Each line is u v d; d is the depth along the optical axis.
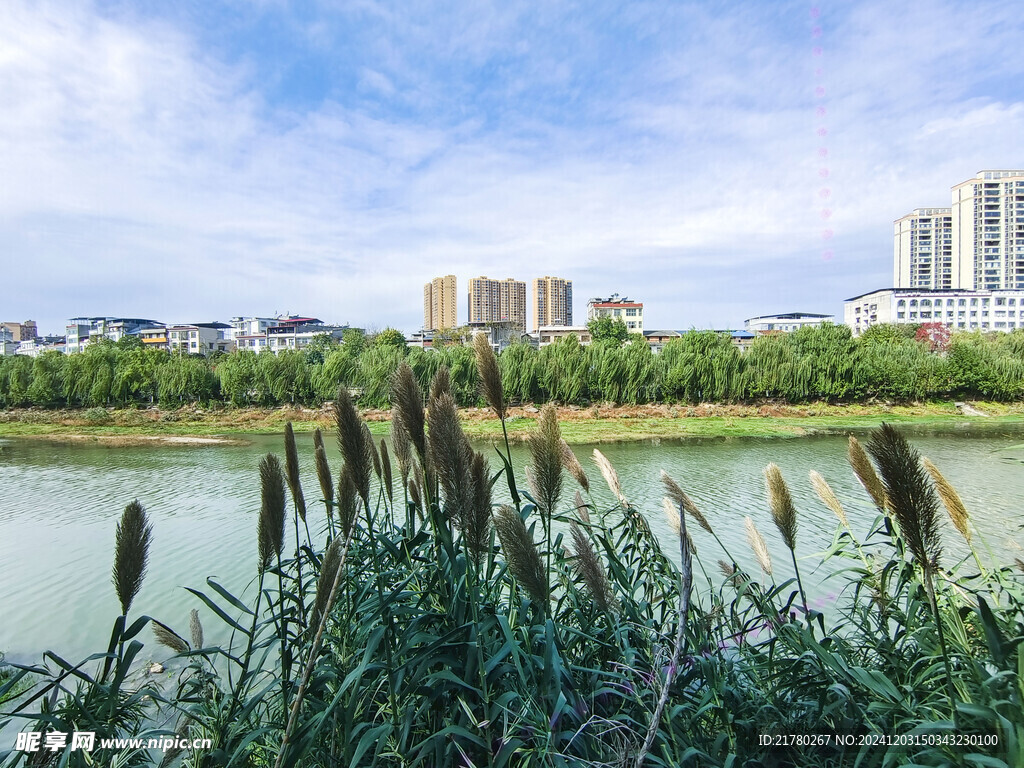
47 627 10.01
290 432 3.00
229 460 29.47
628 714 2.63
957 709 1.94
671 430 38.16
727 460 26.39
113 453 32.53
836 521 14.39
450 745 2.34
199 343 110.81
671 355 48.91
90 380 52.47
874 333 75.12
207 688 3.33
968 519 2.82
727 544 12.53
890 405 45.91
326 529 3.43
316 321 130.12
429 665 2.42
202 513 17.94
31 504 19.62
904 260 115.19
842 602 7.87
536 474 2.70
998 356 47.06
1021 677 1.95
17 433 42.03
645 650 2.80
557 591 4.24
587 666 2.91
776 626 3.04
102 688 2.51
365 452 2.63
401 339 86.56
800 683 2.77
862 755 2.22
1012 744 1.82
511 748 2.17
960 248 107.25
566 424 41.09
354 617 2.97
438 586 2.79
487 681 2.50
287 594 2.88
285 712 2.65
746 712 2.78
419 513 3.11
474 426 39.97
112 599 11.20
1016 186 101.38
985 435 33.75
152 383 52.81
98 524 16.98
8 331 172.12
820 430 37.28
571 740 2.24
